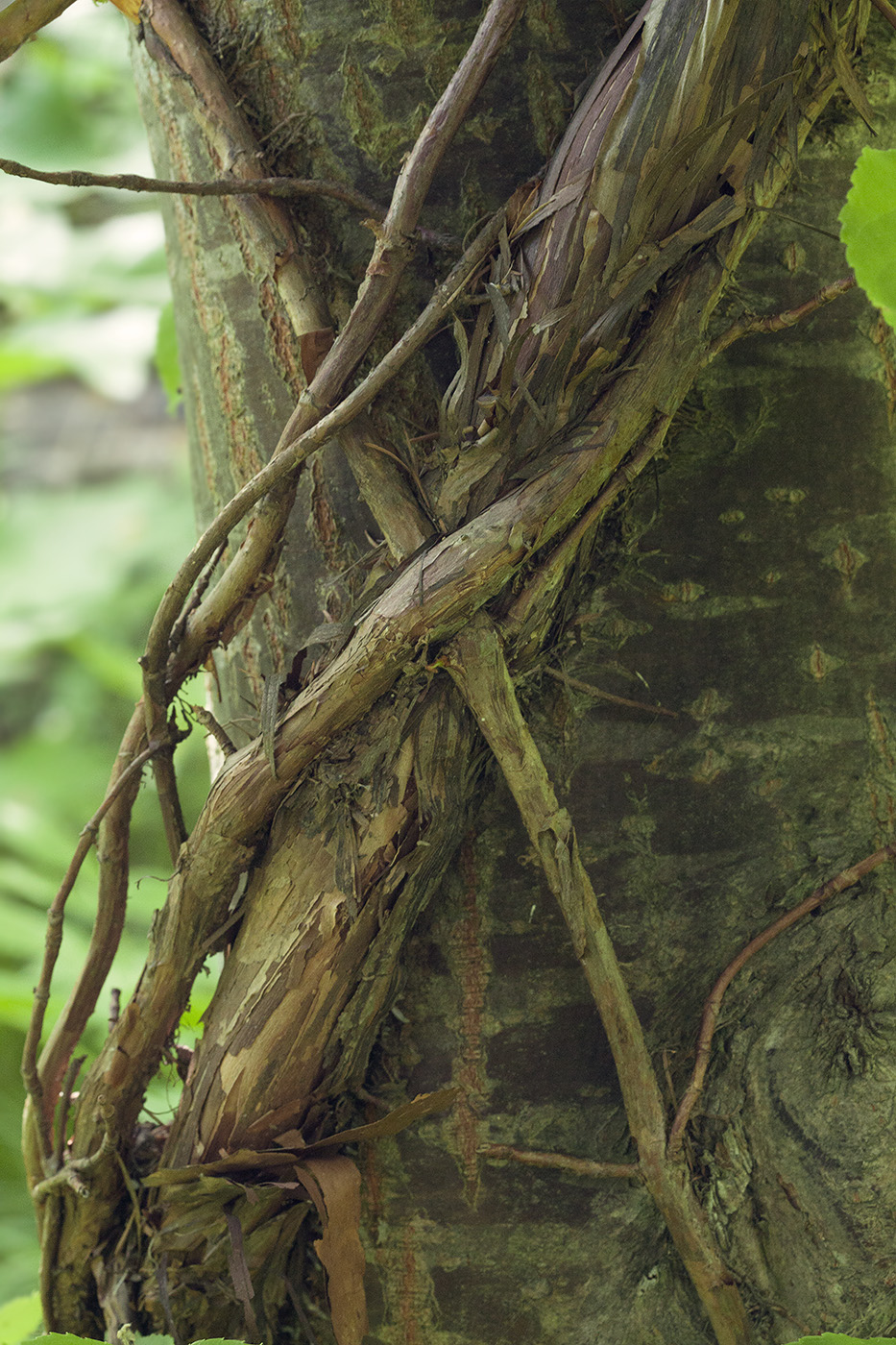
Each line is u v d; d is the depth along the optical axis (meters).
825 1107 1.95
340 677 1.89
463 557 1.88
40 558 4.75
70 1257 1.97
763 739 1.96
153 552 4.80
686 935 1.96
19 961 3.43
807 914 1.96
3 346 4.33
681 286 1.89
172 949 1.94
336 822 1.90
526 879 1.95
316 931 1.90
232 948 1.93
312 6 1.93
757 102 1.86
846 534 1.96
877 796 1.97
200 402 2.02
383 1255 1.97
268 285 1.96
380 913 1.91
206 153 1.97
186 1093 1.94
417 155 1.89
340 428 1.89
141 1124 2.02
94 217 4.38
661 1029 1.96
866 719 1.97
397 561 1.90
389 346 1.93
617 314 1.88
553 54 1.92
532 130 1.92
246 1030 1.91
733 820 1.96
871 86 1.95
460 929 1.96
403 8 1.92
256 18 1.93
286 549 1.96
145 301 4.31
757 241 1.94
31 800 4.35
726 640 1.96
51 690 4.93
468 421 1.90
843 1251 1.94
